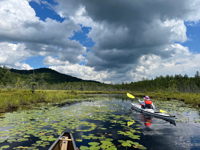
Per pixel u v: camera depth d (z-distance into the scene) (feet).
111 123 20.93
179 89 228.02
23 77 497.05
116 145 13.04
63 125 18.97
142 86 299.99
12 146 12.30
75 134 15.90
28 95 48.65
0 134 15.25
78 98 67.21
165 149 12.39
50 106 37.78
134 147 12.67
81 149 11.89
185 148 12.60
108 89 299.58
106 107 37.37
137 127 18.99
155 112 25.91
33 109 32.27
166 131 17.43
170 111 31.04
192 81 258.37
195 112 29.91
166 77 321.32
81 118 23.53
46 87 292.40
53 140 13.65
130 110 33.04
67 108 34.45
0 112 28.17
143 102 33.47
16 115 25.32
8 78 225.76
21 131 16.30
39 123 19.88
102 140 14.10
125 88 320.70
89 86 328.70
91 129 17.61
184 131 17.46
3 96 40.27
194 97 51.13
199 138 15.17
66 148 11.68
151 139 14.69
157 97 75.87
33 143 12.99
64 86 322.96
